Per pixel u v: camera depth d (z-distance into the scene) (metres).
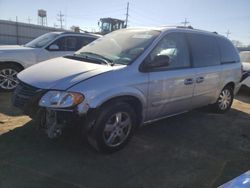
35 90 3.54
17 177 3.12
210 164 3.80
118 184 3.17
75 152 3.78
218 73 5.54
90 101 3.40
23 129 4.36
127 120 3.88
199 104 5.34
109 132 3.70
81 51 4.70
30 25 29.61
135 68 3.92
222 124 5.53
